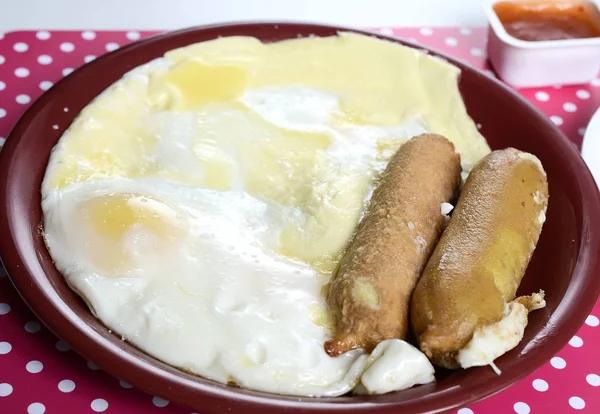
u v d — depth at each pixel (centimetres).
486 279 24
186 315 24
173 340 23
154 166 29
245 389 23
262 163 30
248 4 42
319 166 30
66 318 23
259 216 28
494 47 36
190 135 30
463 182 30
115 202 27
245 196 28
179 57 33
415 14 41
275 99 32
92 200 27
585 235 27
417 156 28
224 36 34
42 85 34
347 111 32
